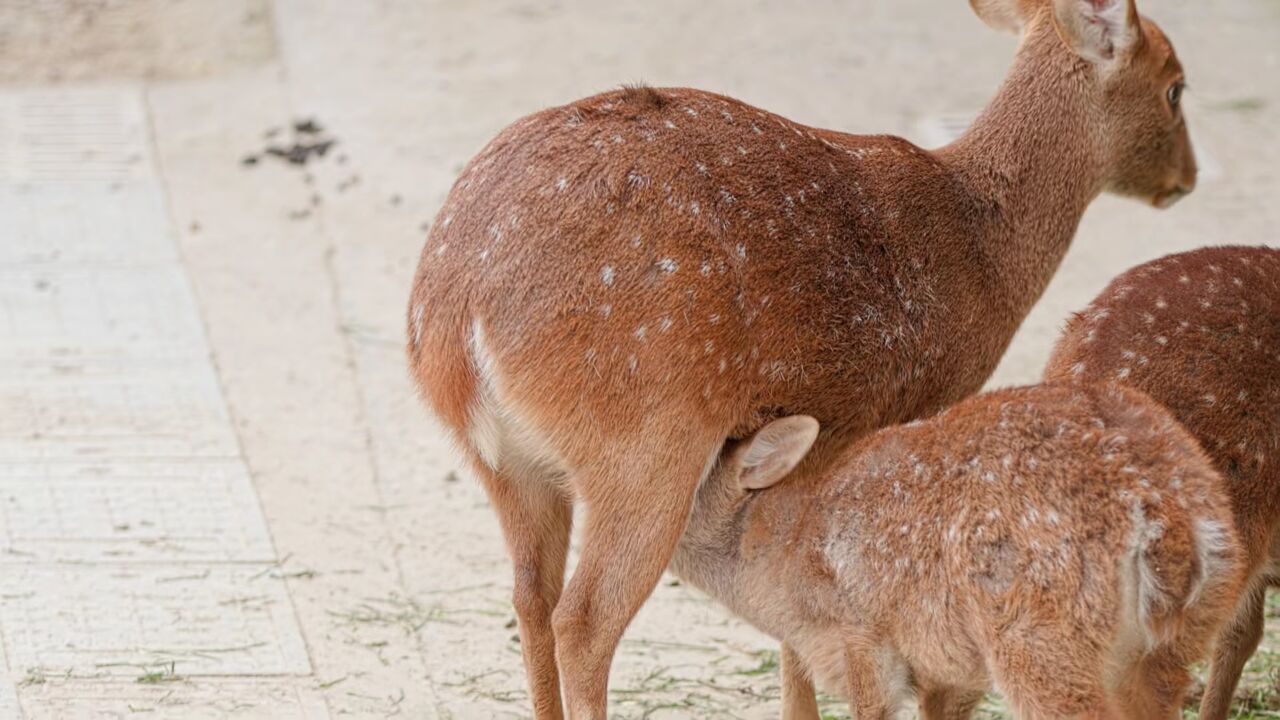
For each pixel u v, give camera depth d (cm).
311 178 1502
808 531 781
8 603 923
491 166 767
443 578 993
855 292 797
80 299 1288
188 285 1323
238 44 1769
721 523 812
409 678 891
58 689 851
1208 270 813
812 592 782
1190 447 718
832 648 785
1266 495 782
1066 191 905
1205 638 724
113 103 1623
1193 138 1566
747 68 1700
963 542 727
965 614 729
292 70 1709
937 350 836
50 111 1597
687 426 746
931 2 1911
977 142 892
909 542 744
